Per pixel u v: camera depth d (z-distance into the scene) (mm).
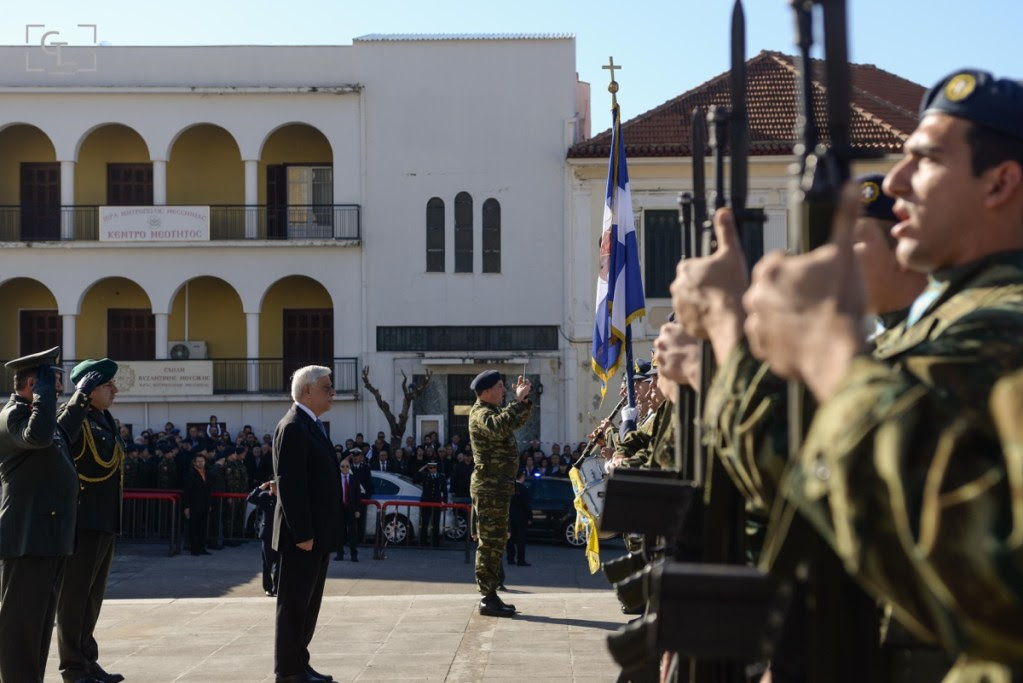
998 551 1572
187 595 17250
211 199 37875
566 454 28766
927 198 2359
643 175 34031
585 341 35000
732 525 2877
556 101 35375
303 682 8602
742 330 2596
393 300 35625
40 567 8109
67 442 8547
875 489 1706
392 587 17859
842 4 2045
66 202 36656
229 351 38062
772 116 32875
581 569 20312
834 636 2047
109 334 38219
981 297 2307
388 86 35781
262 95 36188
